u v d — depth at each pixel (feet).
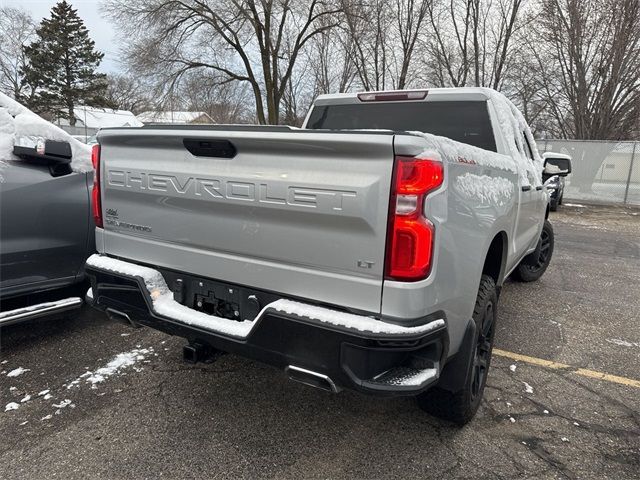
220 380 10.42
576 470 7.73
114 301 8.85
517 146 13.16
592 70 66.64
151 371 10.77
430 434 8.61
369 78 78.33
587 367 11.59
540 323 14.64
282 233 6.91
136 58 71.56
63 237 11.78
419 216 6.00
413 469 7.66
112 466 7.60
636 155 55.57
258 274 7.29
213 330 7.41
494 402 9.78
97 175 9.41
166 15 69.72
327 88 90.68
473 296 7.65
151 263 8.74
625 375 11.21
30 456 7.80
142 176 8.51
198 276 8.09
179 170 7.95
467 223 7.11
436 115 12.43
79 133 118.21
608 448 8.33
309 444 8.25
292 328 6.59
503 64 72.90
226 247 7.60
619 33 62.28
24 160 11.16
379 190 6.04
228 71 76.02
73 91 158.71
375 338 6.04
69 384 10.12
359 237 6.24
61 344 12.11
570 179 58.70
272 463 7.75
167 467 7.60
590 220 43.04
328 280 6.59
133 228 8.92
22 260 11.05
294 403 9.57
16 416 8.91
